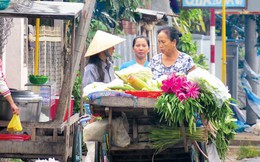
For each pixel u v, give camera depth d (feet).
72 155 44.04
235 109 82.58
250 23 82.38
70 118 43.65
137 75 35.01
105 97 32.71
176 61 38.17
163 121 33.96
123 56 75.05
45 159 40.11
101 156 35.50
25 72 61.11
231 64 98.27
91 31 64.64
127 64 44.96
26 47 61.21
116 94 32.65
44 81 43.42
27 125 39.93
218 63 104.78
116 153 35.06
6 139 40.09
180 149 35.14
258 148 66.59
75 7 40.47
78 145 44.50
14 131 39.22
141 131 33.94
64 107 39.60
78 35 44.55
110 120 33.35
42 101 42.63
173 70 38.09
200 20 98.17
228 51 97.96
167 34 37.83
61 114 39.68
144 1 81.97
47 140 40.83
